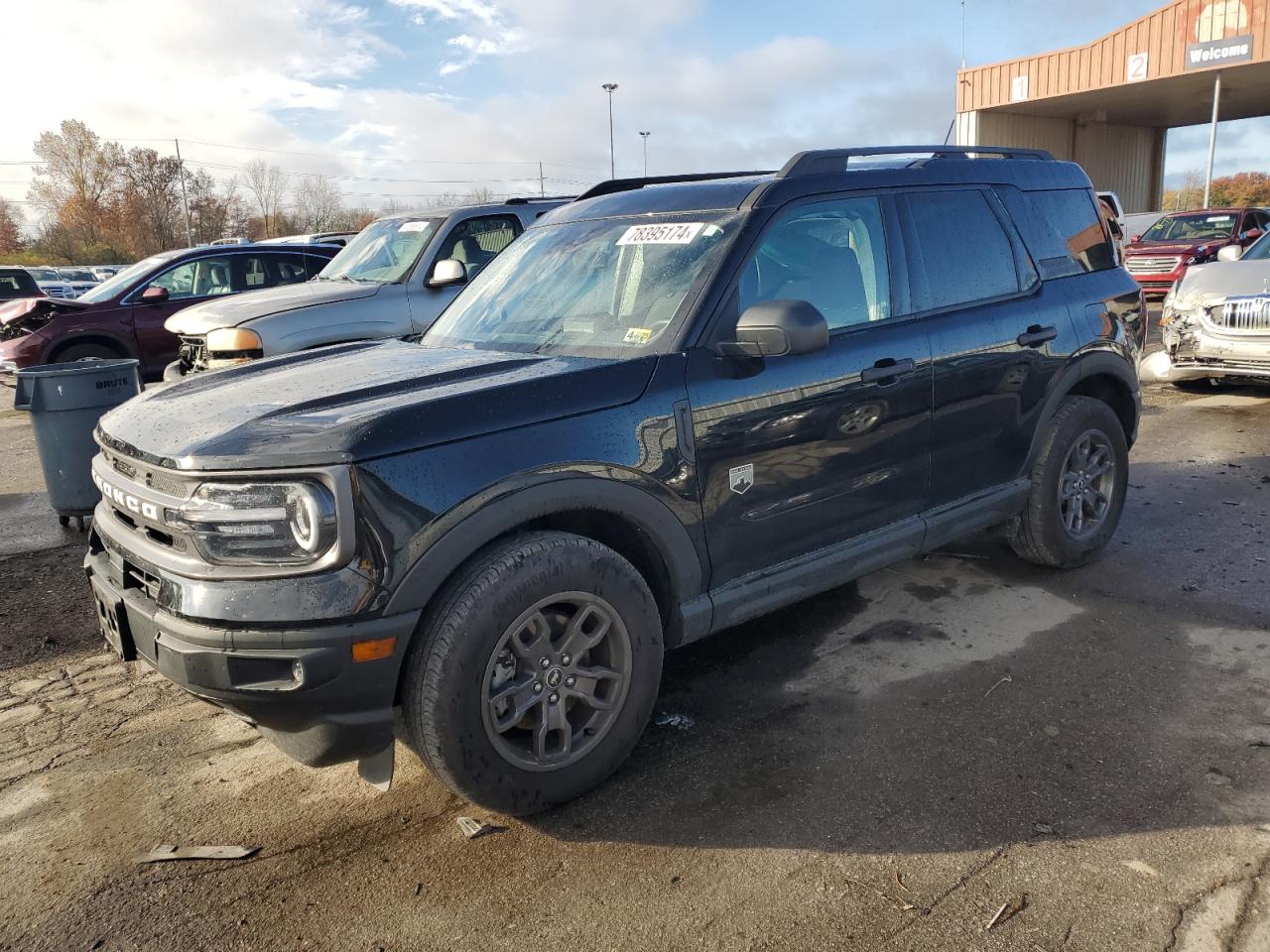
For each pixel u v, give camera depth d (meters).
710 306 3.23
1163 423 8.12
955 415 3.94
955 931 2.33
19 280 18.97
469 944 2.38
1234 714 3.28
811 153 3.67
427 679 2.60
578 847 2.74
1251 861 2.52
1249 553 4.85
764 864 2.62
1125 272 5.03
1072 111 33.94
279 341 7.25
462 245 8.31
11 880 2.70
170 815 3.00
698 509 3.13
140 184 62.88
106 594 2.88
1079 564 4.70
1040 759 3.07
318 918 2.50
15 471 8.31
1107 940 2.27
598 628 2.94
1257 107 34.12
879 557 3.75
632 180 4.45
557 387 2.88
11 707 3.78
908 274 3.87
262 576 2.46
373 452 2.50
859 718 3.40
